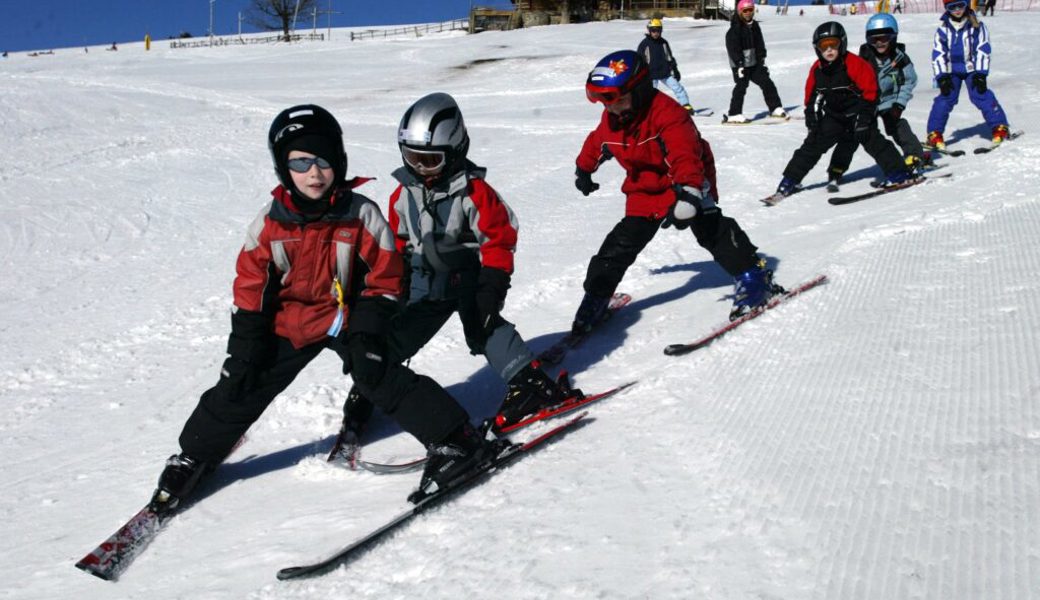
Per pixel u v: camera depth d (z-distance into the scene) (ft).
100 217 31.71
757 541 7.79
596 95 14.56
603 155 15.67
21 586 9.55
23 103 58.34
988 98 31.68
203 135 49.37
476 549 8.53
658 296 18.22
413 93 77.82
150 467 12.57
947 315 13.47
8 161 40.83
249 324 10.68
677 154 14.34
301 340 10.89
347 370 10.34
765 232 23.12
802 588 7.00
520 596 7.59
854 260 17.70
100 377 17.22
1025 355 11.30
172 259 26.73
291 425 13.64
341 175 10.19
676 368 12.97
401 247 12.53
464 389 14.60
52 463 13.15
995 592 6.60
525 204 30.81
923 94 50.08
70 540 10.55
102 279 24.75
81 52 189.47
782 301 15.25
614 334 15.99
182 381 16.75
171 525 10.68
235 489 11.53
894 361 11.93
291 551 9.42
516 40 124.88
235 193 35.68
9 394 16.44
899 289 15.28
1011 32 82.23
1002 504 7.78
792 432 10.06
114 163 40.88
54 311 21.89
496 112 59.52
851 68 26.05
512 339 12.30
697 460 9.66
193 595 8.80
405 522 9.39
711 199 15.20
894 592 6.78
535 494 9.53
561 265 22.24
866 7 157.48
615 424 11.22
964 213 20.45
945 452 9.01
